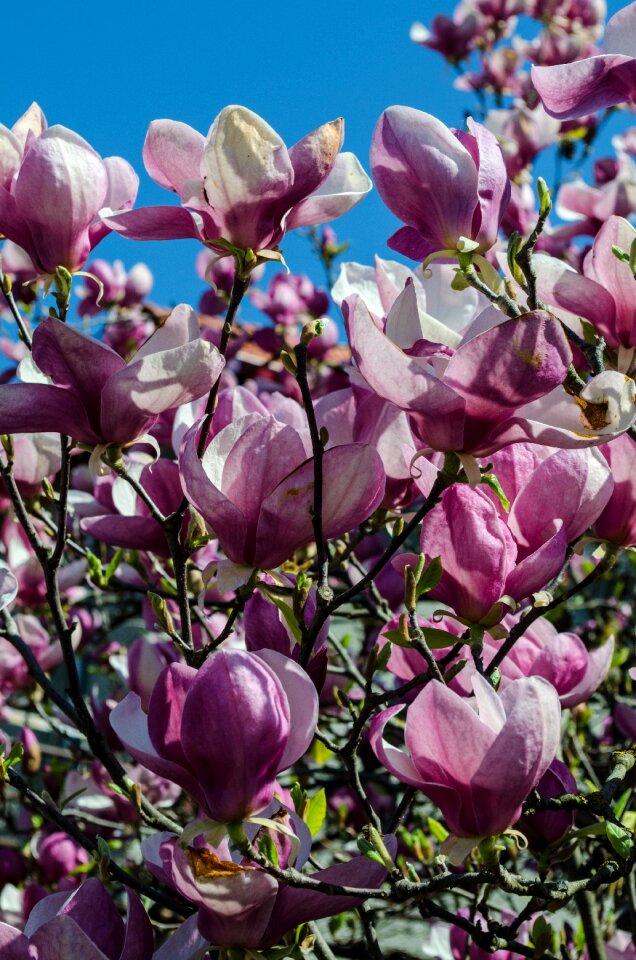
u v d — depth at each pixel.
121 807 2.08
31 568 2.01
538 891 1.24
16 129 1.42
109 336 3.67
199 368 1.25
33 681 2.10
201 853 1.18
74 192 1.35
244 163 1.28
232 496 1.25
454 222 1.30
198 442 1.28
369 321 1.19
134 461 1.55
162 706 1.20
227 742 1.17
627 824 1.44
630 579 2.80
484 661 1.35
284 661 1.21
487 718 1.20
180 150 1.33
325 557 1.24
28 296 2.46
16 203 1.35
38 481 1.62
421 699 1.20
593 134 2.77
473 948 1.50
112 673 2.75
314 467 1.22
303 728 1.20
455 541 1.28
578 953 1.67
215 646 1.33
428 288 1.40
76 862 2.09
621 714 1.63
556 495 1.29
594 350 1.34
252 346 3.71
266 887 1.18
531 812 1.33
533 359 1.18
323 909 1.21
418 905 1.38
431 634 1.29
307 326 1.20
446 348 1.25
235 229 1.30
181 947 1.25
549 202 1.27
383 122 1.31
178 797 2.28
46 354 1.25
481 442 1.22
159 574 1.67
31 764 2.28
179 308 1.30
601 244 1.34
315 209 1.34
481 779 1.19
